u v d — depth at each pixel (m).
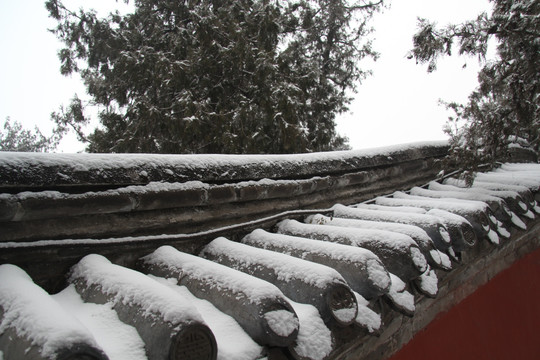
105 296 1.30
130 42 8.34
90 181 1.54
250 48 7.72
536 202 3.30
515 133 3.17
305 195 2.65
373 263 1.59
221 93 7.95
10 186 1.33
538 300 3.44
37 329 0.91
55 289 1.48
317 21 11.48
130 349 1.05
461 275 2.62
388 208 2.76
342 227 2.12
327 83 11.71
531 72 2.77
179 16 8.66
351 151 3.02
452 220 2.28
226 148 7.21
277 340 1.16
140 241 1.72
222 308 1.32
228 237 2.13
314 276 1.43
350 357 1.69
